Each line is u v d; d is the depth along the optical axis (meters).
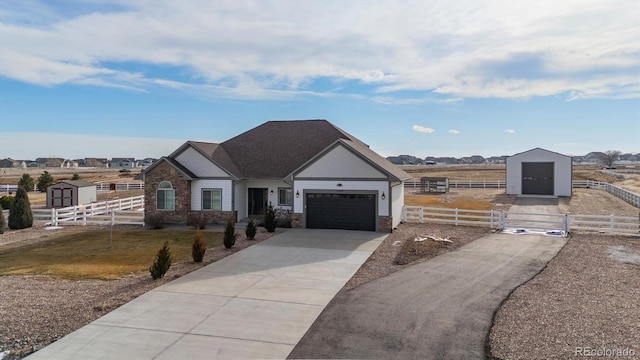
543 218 29.11
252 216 28.45
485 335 9.47
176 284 13.66
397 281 13.94
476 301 11.82
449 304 11.59
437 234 22.97
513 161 44.66
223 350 8.88
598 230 22.62
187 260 17.30
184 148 27.61
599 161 164.12
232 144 31.59
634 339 9.06
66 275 15.02
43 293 12.80
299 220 25.61
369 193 24.30
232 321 10.48
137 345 9.15
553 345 8.83
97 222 28.11
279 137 31.55
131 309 11.33
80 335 9.66
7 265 16.69
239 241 21.34
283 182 28.30
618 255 17.58
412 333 9.66
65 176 93.19
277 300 12.06
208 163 27.31
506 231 23.86
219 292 12.82
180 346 9.09
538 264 16.09
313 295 12.52
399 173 26.73
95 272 15.43
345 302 11.86
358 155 24.45
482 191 50.94
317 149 29.52
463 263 16.36
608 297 12.01
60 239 22.94
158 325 10.23
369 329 9.91
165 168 27.36
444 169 133.25
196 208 27.58
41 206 39.31
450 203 38.16
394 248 19.44
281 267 15.95
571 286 13.16
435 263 16.41
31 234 24.72
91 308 11.41
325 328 10.01
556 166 42.91
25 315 10.88
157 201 27.64
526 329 9.73
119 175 99.00
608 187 47.00
